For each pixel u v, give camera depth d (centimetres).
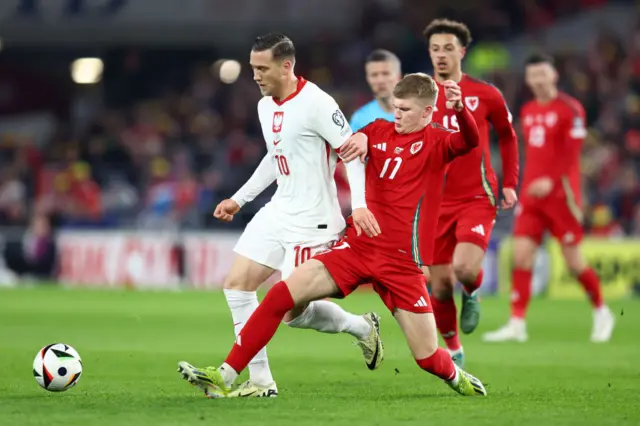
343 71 9706
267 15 9262
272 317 2542
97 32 9206
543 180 4525
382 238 2536
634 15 9831
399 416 2319
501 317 5622
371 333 2916
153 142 9550
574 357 3819
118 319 5266
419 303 2558
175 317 5388
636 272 7031
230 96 9894
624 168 8081
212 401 2525
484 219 3384
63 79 10531
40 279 8038
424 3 9769
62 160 9538
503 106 3394
